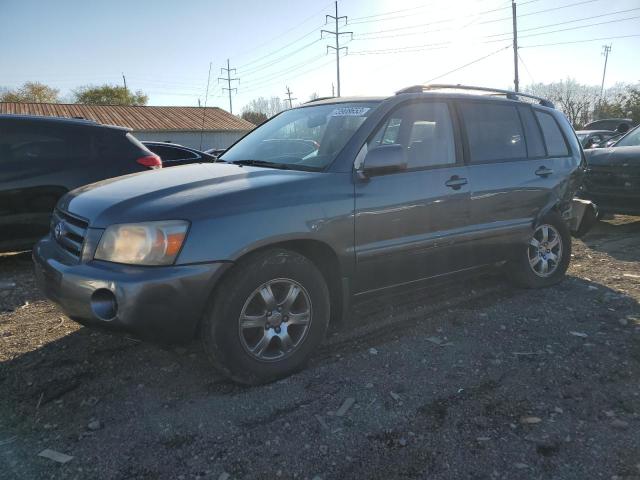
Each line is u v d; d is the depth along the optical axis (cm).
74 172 561
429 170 383
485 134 437
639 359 344
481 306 442
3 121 537
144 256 274
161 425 269
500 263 451
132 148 606
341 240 330
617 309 436
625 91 3925
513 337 379
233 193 298
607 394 301
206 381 314
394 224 356
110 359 344
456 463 241
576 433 264
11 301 461
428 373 325
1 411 283
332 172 336
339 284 343
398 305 442
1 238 531
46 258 316
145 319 271
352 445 254
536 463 241
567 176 497
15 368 332
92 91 6322
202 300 281
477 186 411
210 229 282
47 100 6562
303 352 323
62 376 321
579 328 396
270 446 253
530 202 457
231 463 240
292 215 307
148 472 234
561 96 5438
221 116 4278
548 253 494
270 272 302
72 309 287
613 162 754
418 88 401
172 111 4175
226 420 273
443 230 389
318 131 384
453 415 280
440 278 406
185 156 902
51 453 247
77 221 312
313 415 278
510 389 306
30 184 537
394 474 234
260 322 304
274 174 332
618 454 247
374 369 330
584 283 510
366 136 356
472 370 329
